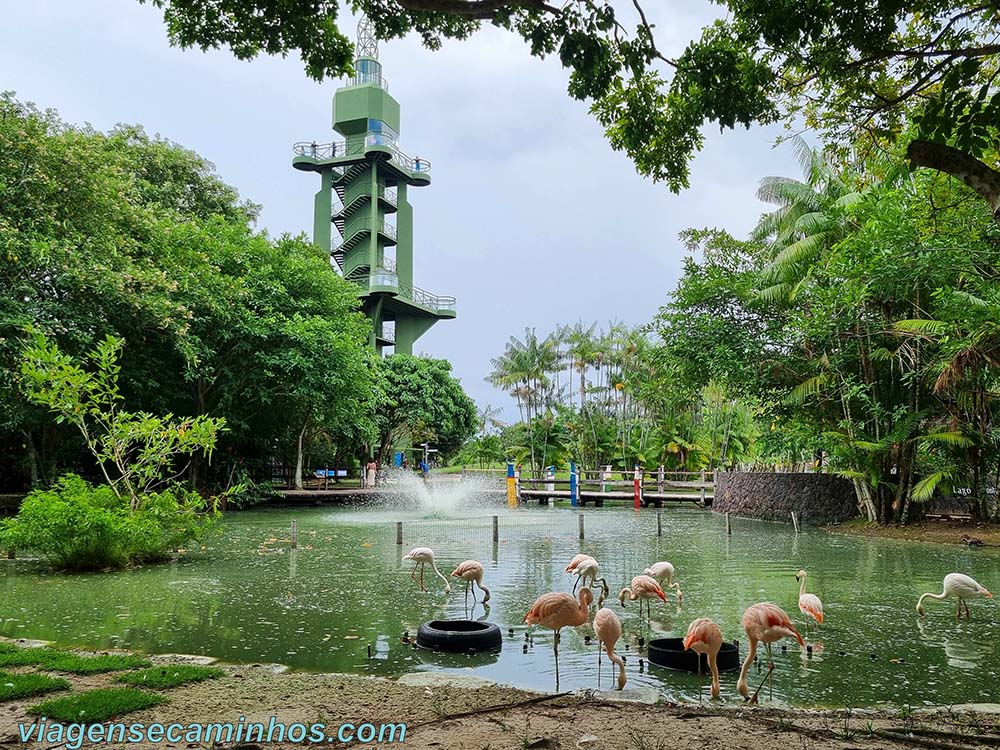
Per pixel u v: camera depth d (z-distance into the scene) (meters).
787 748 4.15
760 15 6.48
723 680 6.20
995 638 7.70
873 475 19.62
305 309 27.94
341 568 12.48
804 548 15.62
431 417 43.72
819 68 6.94
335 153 51.75
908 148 5.58
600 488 33.03
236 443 29.62
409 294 53.38
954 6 6.70
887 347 19.23
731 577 11.66
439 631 7.12
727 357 22.05
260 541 16.56
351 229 50.94
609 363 43.28
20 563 12.93
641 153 8.19
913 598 9.97
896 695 5.82
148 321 20.89
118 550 12.29
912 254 15.91
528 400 43.94
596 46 6.35
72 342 19.22
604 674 6.34
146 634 7.71
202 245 24.88
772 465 33.94
